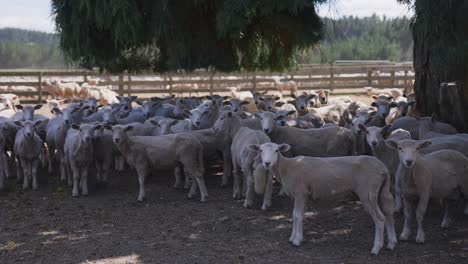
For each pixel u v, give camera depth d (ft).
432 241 24.80
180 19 37.04
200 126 40.81
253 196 30.76
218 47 41.47
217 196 33.30
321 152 33.63
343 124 44.24
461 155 25.52
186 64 40.68
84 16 36.24
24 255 23.79
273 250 24.04
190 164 31.96
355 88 103.19
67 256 23.61
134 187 35.78
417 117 37.99
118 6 33.83
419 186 24.26
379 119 42.16
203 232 26.66
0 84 87.76
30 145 34.30
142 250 24.23
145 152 32.04
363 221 27.86
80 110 42.19
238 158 31.30
